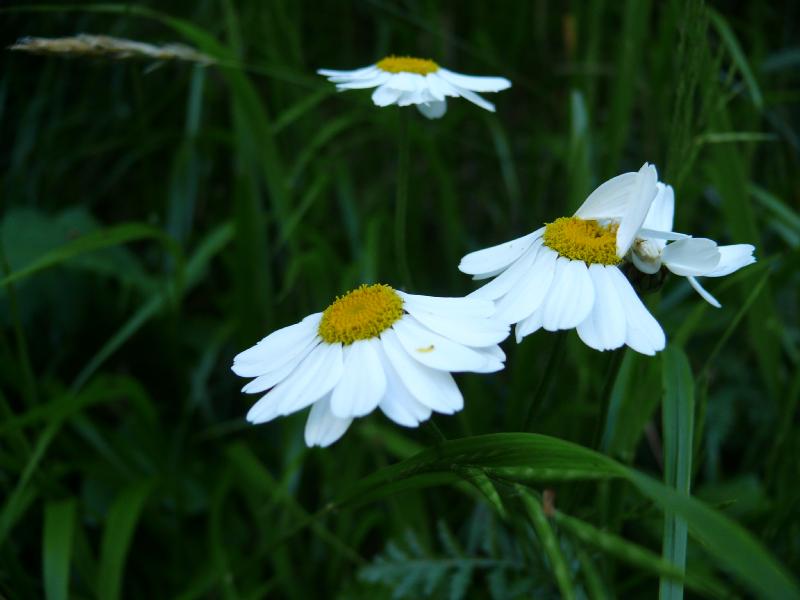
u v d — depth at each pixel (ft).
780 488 0.69
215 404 0.98
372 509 0.84
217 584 0.78
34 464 0.67
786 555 0.67
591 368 0.79
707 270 0.45
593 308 0.44
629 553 0.37
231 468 0.82
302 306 0.90
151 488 0.76
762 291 0.74
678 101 0.62
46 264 0.70
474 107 1.06
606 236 0.46
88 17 1.05
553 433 0.77
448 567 0.63
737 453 0.87
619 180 0.45
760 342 0.75
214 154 1.10
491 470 0.44
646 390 0.61
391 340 0.44
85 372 0.79
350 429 0.83
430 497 0.83
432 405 0.41
